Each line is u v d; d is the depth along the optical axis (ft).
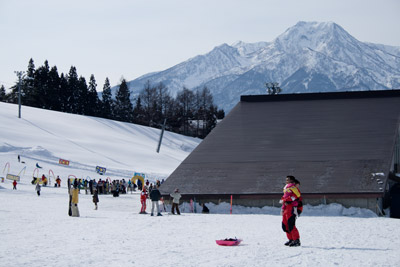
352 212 111.55
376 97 148.87
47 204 113.70
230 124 148.15
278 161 127.03
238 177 123.44
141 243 53.93
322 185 115.03
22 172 213.87
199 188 121.60
